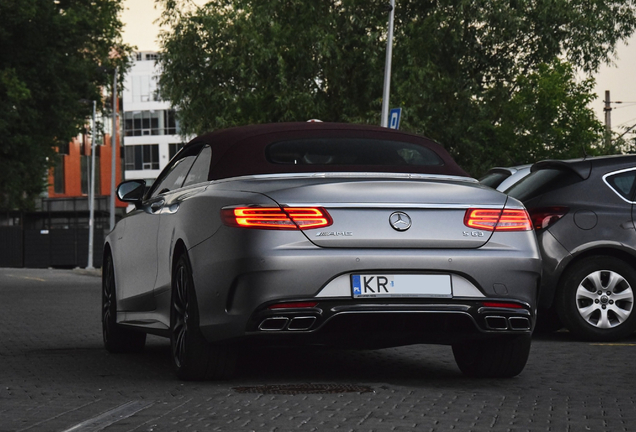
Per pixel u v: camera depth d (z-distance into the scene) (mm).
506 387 7457
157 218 8500
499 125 38594
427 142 8297
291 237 6941
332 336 7062
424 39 36125
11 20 39688
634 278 11172
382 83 34344
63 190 86938
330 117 35906
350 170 7684
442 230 7094
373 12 35156
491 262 7137
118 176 94875
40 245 70188
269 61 34875
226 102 35625
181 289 7762
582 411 6383
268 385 7418
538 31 38344
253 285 6914
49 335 12281
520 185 11922
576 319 11133
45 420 6070
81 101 44938
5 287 28578
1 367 8891
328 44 33781
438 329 7141
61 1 45156
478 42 37281
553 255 11141
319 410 6332
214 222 7242
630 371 8453
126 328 9758
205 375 7617
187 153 8719
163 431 5680
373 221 7020
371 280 6969
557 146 37938
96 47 50812
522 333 7336
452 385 7535
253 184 7262
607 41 39562
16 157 42344
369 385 7430
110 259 10156
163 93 37719
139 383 7695
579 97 37750
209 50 36531
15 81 39625
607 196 11281
